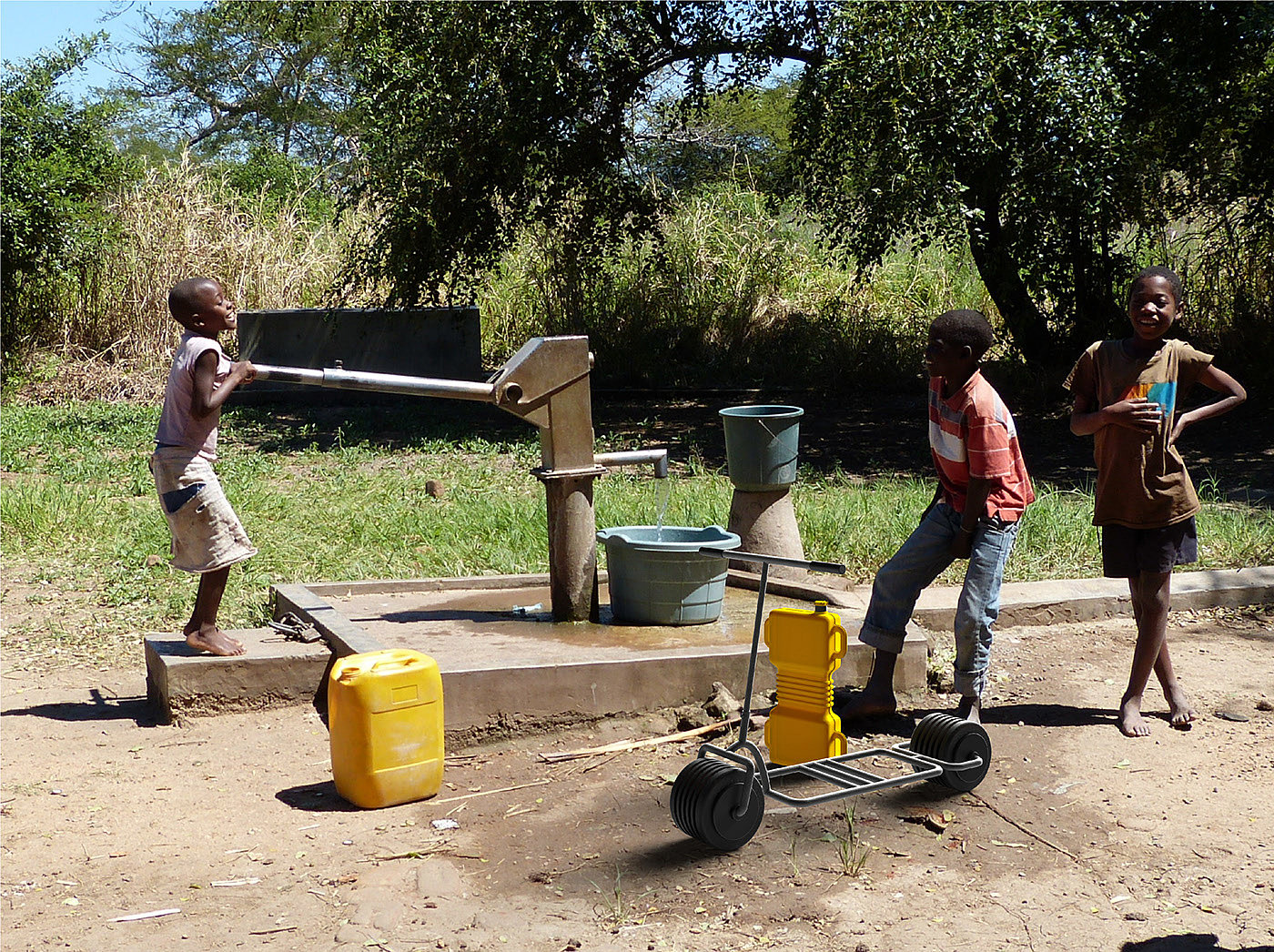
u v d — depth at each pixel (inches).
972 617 193.5
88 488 443.5
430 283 657.6
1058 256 555.8
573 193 722.8
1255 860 156.2
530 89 587.5
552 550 237.5
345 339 689.0
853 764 190.7
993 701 222.1
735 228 850.8
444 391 219.3
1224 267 664.4
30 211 710.5
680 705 211.2
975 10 480.4
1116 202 557.0
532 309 802.2
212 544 213.8
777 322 796.6
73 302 762.2
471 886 150.9
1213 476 457.1
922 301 804.6
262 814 175.2
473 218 631.2
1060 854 158.7
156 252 768.9
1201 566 309.1
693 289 809.5
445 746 198.5
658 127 953.5
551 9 575.8
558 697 203.9
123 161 803.4
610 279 763.4
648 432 589.0
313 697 222.4
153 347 754.8
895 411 657.0
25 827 170.2
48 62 745.6
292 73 1534.2
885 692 206.2
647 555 231.5
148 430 586.2
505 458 520.1
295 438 582.2
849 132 520.1
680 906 144.6
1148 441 195.6
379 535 352.5
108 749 201.8
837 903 144.9
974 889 148.7
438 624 238.2
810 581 290.4
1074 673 237.6
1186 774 185.9
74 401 697.6
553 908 144.2
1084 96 481.1
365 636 219.5
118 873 155.7
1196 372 198.8
